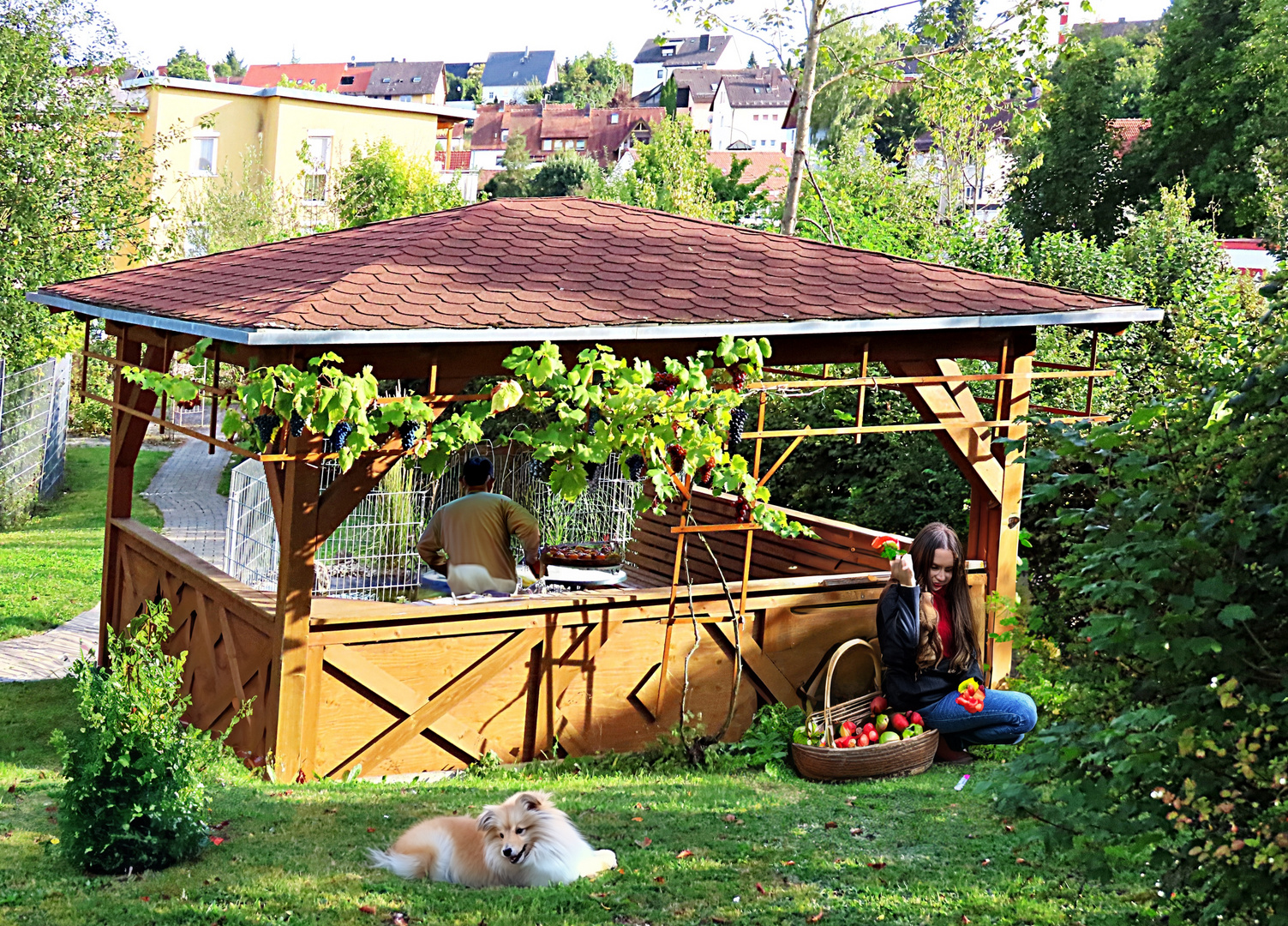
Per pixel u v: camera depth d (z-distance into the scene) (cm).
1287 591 345
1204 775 326
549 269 742
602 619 737
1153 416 368
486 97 17138
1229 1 3616
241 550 1188
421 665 692
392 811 601
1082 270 1662
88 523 1750
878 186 2712
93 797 497
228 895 477
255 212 2889
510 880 508
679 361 732
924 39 1850
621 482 1379
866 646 770
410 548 1215
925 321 745
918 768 727
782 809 634
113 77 2008
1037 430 430
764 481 736
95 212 1959
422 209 3077
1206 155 3691
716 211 3238
